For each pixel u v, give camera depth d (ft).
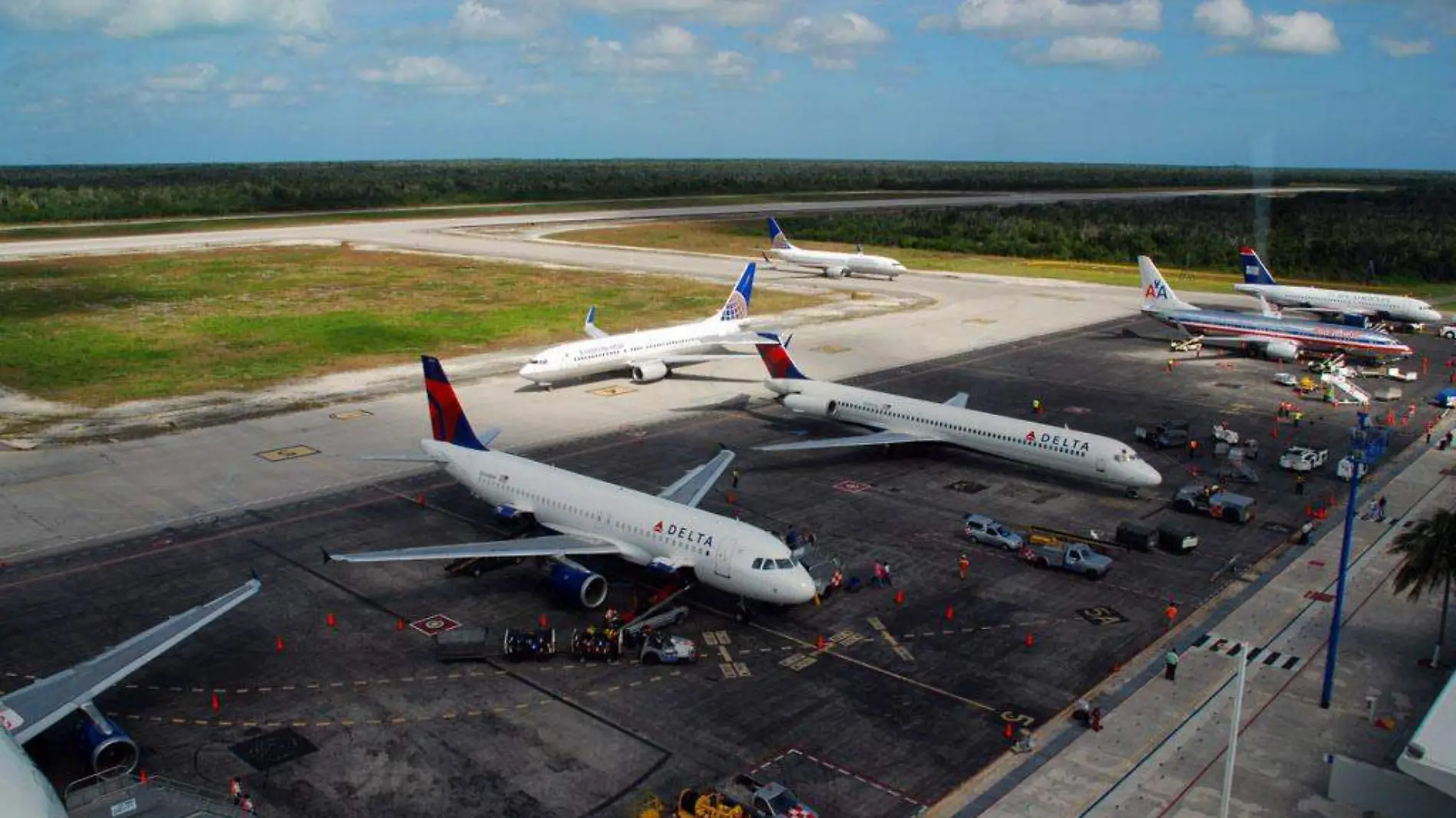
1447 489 240.73
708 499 228.63
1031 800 119.85
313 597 175.63
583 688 145.89
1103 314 510.99
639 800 119.34
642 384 348.38
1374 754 129.08
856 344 424.05
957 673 151.12
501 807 117.70
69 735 131.54
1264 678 150.00
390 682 146.92
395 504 223.51
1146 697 144.66
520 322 457.27
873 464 257.96
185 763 126.00
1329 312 494.18
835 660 154.92
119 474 242.99
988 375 369.91
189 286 551.18
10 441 269.64
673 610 166.30
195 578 183.52
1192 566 193.36
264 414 299.58
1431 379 371.35
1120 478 227.61
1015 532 210.38
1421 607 174.70
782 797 114.21
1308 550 202.49
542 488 190.39
